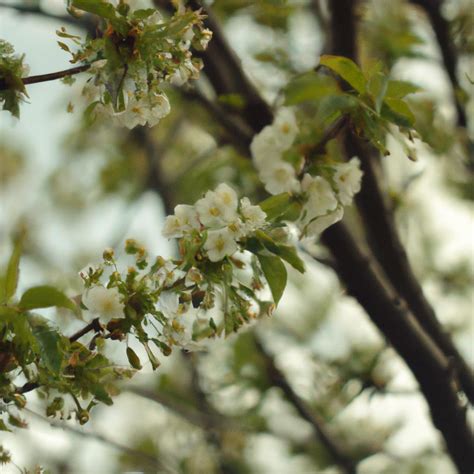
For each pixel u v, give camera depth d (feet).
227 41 21.49
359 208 23.68
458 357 24.76
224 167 29.25
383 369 26.66
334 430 33.47
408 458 33.50
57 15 23.21
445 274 34.50
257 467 34.50
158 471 33.86
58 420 13.70
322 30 26.14
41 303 11.30
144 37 12.12
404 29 30.30
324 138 13.85
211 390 32.73
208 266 12.57
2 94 12.35
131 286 12.39
